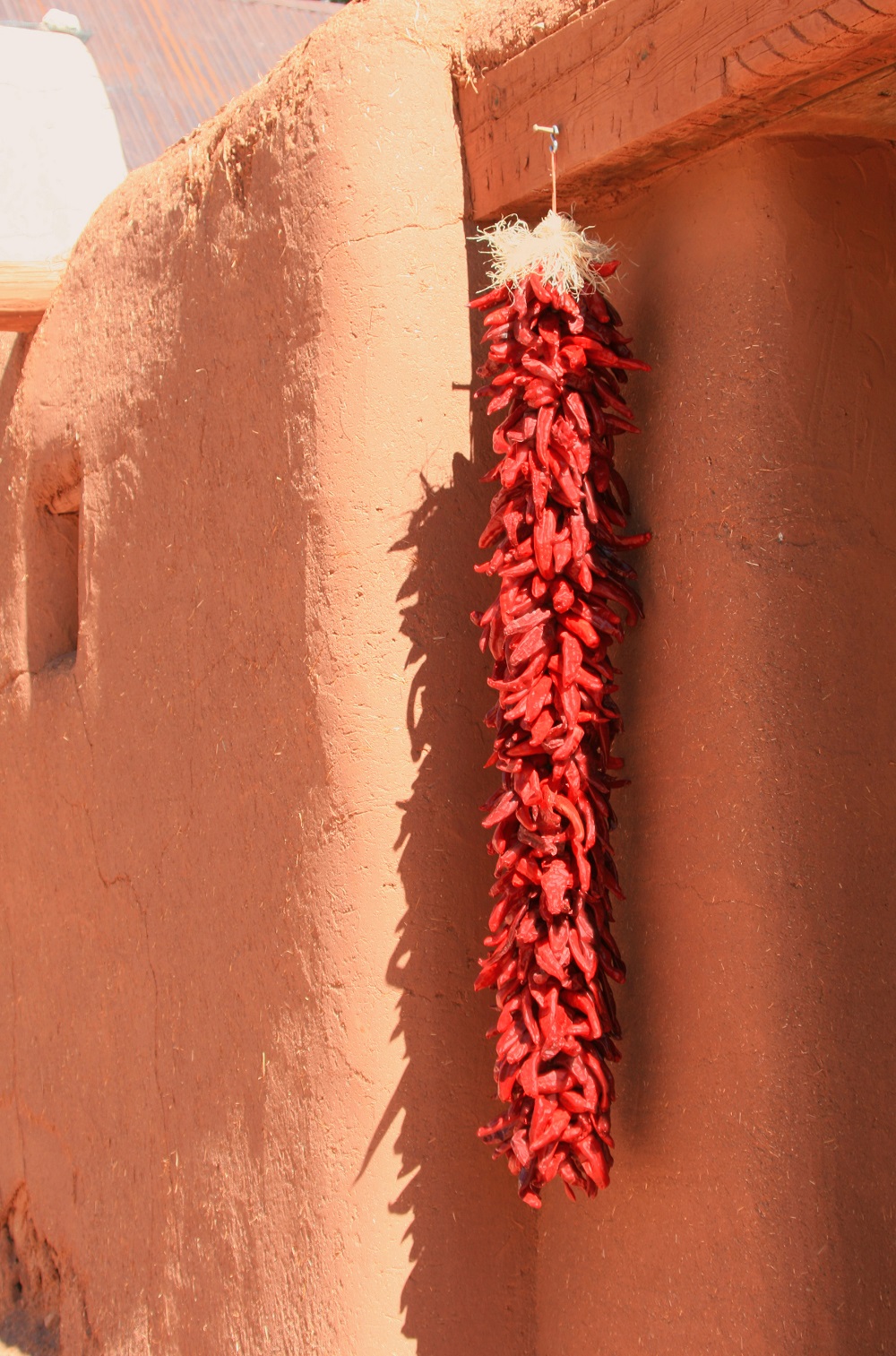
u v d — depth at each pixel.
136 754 3.55
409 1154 2.59
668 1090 2.34
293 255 2.73
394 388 2.58
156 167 3.55
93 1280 3.84
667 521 2.34
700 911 2.27
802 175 2.17
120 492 3.64
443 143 2.61
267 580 2.87
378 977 2.58
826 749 2.17
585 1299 2.55
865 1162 2.14
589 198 2.47
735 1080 2.20
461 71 2.59
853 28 1.77
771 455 2.16
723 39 1.95
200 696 3.20
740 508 2.19
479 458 2.68
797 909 2.14
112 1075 3.73
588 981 2.25
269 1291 2.83
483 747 2.68
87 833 3.88
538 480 2.22
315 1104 2.67
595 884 2.32
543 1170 2.26
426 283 2.60
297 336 2.72
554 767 2.24
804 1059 2.12
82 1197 3.93
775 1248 2.12
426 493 2.61
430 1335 2.59
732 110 2.03
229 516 3.04
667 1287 2.33
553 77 2.34
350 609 2.59
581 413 2.25
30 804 4.33
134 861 3.58
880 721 2.22
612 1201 2.48
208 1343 3.11
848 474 2.21
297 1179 2.73
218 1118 3.10
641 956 2.41
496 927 2.34
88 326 3.91
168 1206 3.35
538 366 2.23
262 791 2.90
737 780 2.20
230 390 3.02
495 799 2.36
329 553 2.62
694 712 2.28
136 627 3.54
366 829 2.58
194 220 3.23
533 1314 2.70
